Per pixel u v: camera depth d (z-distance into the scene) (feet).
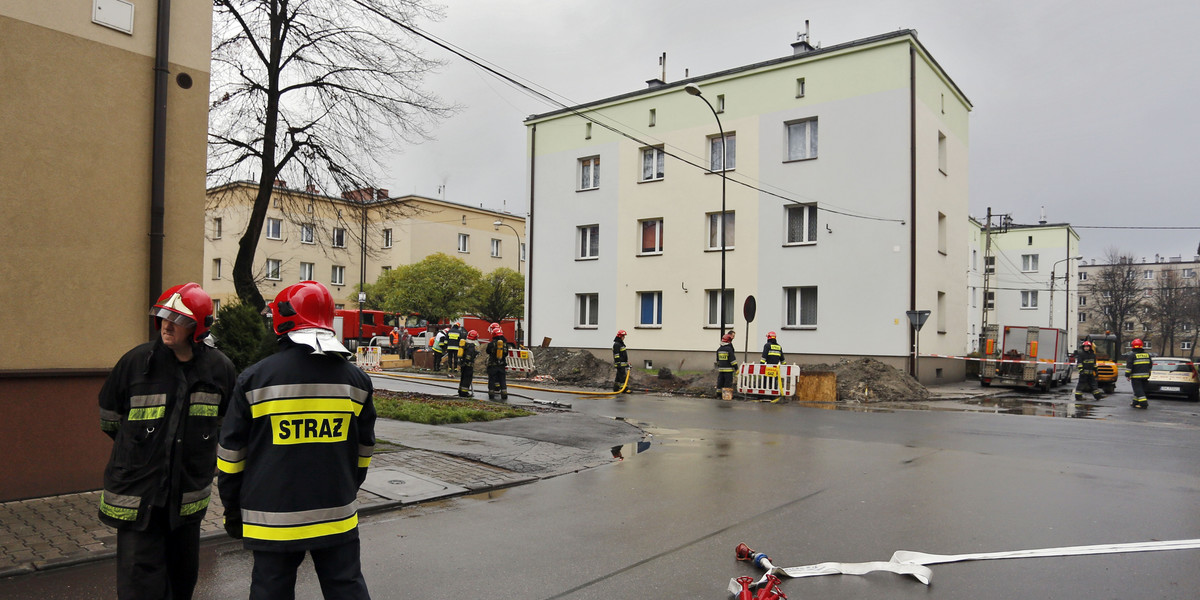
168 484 11.42
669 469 27.96
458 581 15.28
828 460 29.91
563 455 30.48
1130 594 14.51
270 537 9.64
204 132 24.66
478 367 88.12
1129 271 231.71
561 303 100.78
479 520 20.34
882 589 14.85
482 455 29.37
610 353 95.25
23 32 20.66
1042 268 188.85
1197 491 24.11
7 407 20.30
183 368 11.91
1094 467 28.45
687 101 89.81
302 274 151.12
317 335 10.14
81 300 21.67
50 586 14.60
